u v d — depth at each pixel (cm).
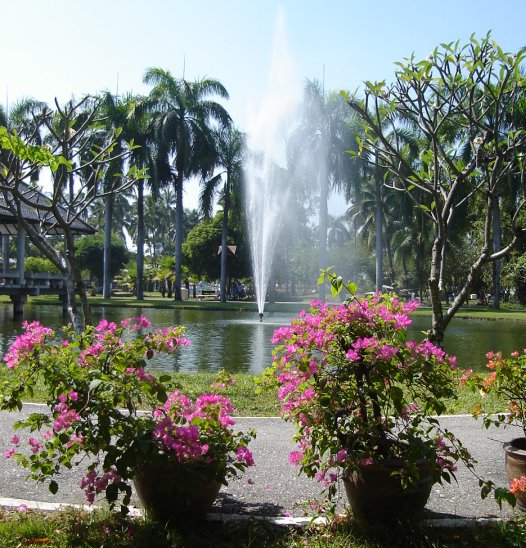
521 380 402
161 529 318
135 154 3209
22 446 495
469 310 3275
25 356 329
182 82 3300
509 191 2520
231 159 3403
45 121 570
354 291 340
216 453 322
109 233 3619
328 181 2931
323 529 327
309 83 2862
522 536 311
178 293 3503
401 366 328
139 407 574
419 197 2914
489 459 487
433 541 311
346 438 335
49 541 307
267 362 1177
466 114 488
